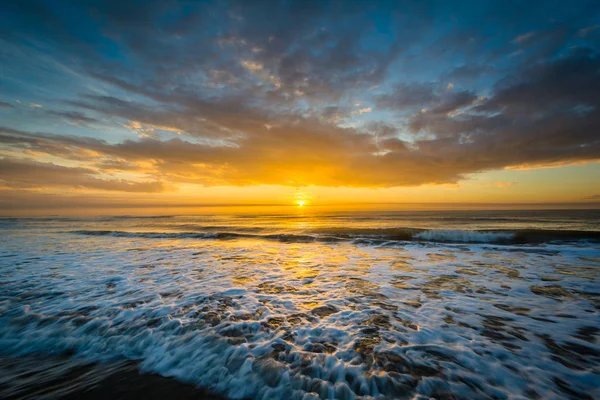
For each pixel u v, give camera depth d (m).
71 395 2.52
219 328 3.63
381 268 7.41
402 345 3.12
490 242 13.57
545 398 2.24
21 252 10.01
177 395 2.51
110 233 17.03
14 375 2.80
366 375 2.56
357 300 4.79
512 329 3.50
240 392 2.50
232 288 5.55
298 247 11.62
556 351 2.93
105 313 4.18
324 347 3.10
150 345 3.29
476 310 4.21
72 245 12.01
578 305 4.34
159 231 19.28
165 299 4.84
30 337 3.50
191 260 8.62
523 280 5.91
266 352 3.01
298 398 2.36
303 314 4.14
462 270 7.00
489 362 2.74
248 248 11.34
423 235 15.09
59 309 4.34
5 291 5.29
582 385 2.37
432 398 2.26
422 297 4.91
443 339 3.25
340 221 27.50
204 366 2.87
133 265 7.81
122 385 2.65
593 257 8.34
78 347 3.29
